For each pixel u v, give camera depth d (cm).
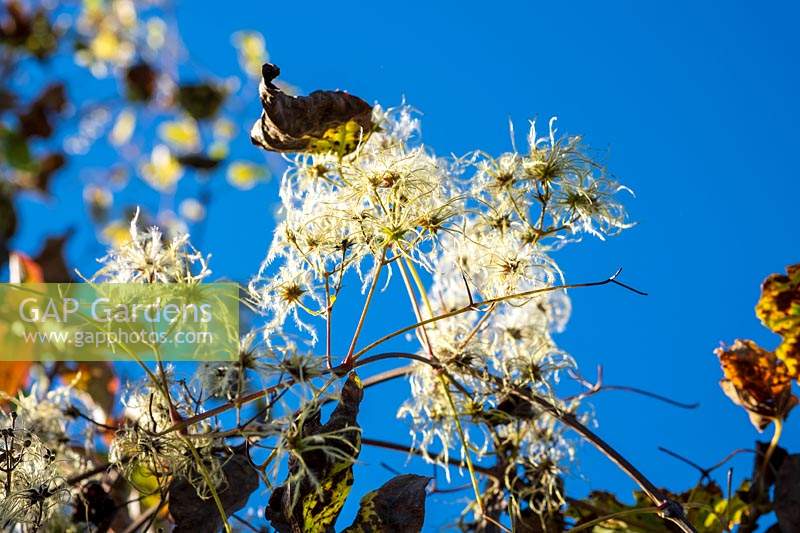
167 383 87
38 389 96
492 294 92
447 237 92
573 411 96
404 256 89
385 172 90
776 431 94
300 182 92
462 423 93
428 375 93
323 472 84
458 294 95
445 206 89
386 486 86
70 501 90
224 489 86
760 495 93
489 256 91
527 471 94
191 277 86
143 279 87
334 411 85
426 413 93
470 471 90
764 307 95
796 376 94
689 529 85
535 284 92
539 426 94
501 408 93
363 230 88
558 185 91
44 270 113
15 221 142
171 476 86
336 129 91
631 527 94
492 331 95
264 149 91
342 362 85
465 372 92
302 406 84
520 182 91
